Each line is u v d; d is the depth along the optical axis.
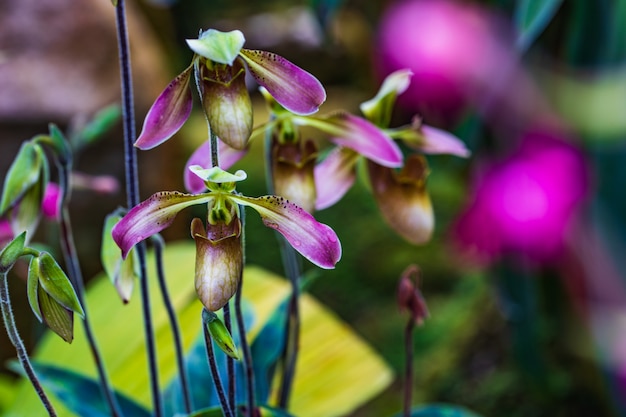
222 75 0.78
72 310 0.80
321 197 0.94
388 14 1.39
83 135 1.01
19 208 0.92
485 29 1.29
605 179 1.28
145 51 1.67
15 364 0.96
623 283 1.32
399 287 0.94
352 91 3.20
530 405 1.57
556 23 1.27
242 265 0.80
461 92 1.33
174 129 0.78
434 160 1.46
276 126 0.89
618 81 1.20
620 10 1.16
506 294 1.44
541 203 1.33
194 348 0.98
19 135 1.50
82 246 1.55
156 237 0.89
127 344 1.13
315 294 2.12
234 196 0.79
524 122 1.33
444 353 1.77
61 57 1.55
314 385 1.12
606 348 1.35
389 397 1.72
